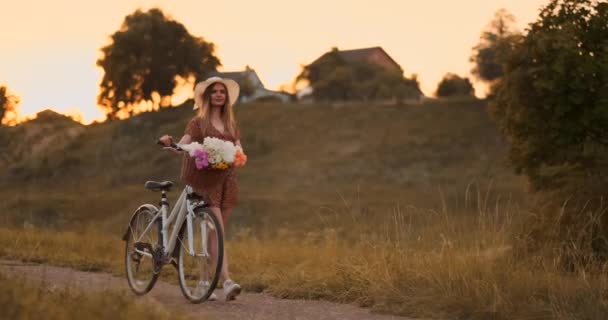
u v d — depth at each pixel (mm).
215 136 7656
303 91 120812
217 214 7492
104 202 72188
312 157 89062
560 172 12055
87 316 4582
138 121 102688
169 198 72812
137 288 7922
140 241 7980
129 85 118188
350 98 113625
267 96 116375
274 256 10531
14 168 82000
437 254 8125
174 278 9242
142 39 118375
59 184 83438
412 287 7488
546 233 9602
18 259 11148
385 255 8359
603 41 13781
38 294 5094
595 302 6711
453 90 114125
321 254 10141
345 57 131125
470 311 6785
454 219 9094
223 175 7543
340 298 7793
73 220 67250
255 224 62656
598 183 10992
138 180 86938
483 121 91062
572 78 13250
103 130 100188
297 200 68250
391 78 114500
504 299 6855
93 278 8891
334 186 77750
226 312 6785
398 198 67625
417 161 82875
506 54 14398
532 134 13992
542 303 6820
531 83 14008
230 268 10125
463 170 77812
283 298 8039
